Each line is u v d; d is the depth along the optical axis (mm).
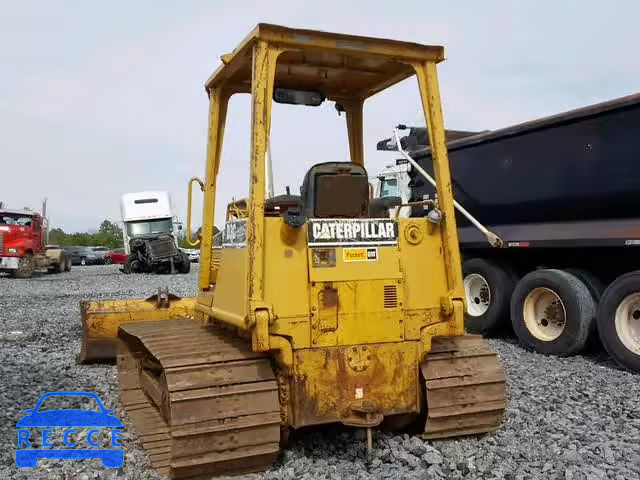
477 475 4461
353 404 4543
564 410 6086
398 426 5207
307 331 4449
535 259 10164
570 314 8578
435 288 4852
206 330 5430
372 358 4605
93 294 18750
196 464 4176
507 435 5207
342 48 4586
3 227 26859
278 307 4391
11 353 9320
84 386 7133
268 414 4320
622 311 7922
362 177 4777
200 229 6145
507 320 10203
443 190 4879
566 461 4750
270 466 4484
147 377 5863
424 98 4914
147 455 4867
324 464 4633
